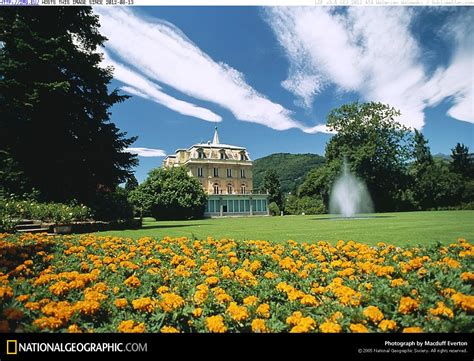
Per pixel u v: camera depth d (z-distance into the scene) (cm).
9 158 1545
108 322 291
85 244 709
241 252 590
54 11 1744
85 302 288
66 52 1617
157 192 4594
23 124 1582
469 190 4828
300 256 558
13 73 1566
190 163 6172
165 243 729
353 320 263
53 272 464
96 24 1941
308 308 294
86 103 1862
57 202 1673
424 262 445
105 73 1898
